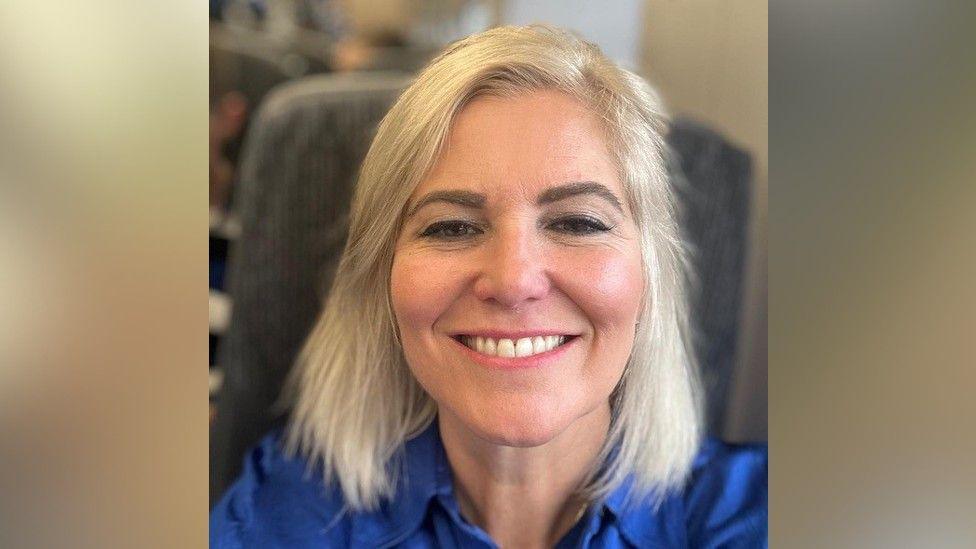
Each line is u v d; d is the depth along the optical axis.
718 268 1.00
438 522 0.98
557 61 0.82
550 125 0.81
